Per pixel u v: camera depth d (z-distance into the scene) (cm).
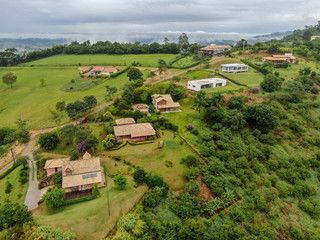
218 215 5353
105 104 10531
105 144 7044
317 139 8612
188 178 6106
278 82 11250
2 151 6912
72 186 5469
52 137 7256
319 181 7206
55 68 17712
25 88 13775
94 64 18538
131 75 12875
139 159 6769
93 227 4491
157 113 9425
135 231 4356
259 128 8688
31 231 4072
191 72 14688
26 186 5884
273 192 6272
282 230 5469
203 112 9275
